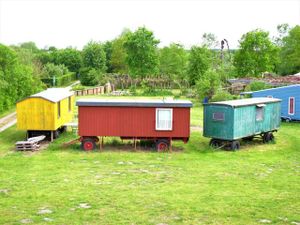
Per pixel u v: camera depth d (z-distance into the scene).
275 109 31.09
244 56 66.38
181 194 17.50
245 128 28.20
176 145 28.91
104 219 14.32
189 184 19.22
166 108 26.77
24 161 23.81
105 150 27.05
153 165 23.14
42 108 29.12
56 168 22.25
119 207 15.65
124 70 92.31
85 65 93.25
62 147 27.77
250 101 29.55
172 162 23.95
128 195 17.23
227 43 69.50
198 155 26.05
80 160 24.20
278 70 81.69
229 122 27.14
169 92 65.00
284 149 28.56
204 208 15.62
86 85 86.38
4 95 43.09
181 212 15.15
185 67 71.31
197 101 54.12
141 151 26.95
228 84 58.78
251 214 15.05
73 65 101.38
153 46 69.38
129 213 14.97
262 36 66.44
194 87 63.03
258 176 21.00
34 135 30.38
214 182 19.64
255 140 31.56
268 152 27.42
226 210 15.44
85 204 15.98
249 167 23.03
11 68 45.03
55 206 15.73
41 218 14.34
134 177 20.42
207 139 30.97
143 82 70.69
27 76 48.53
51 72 81.81
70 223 13.88
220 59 67.06
